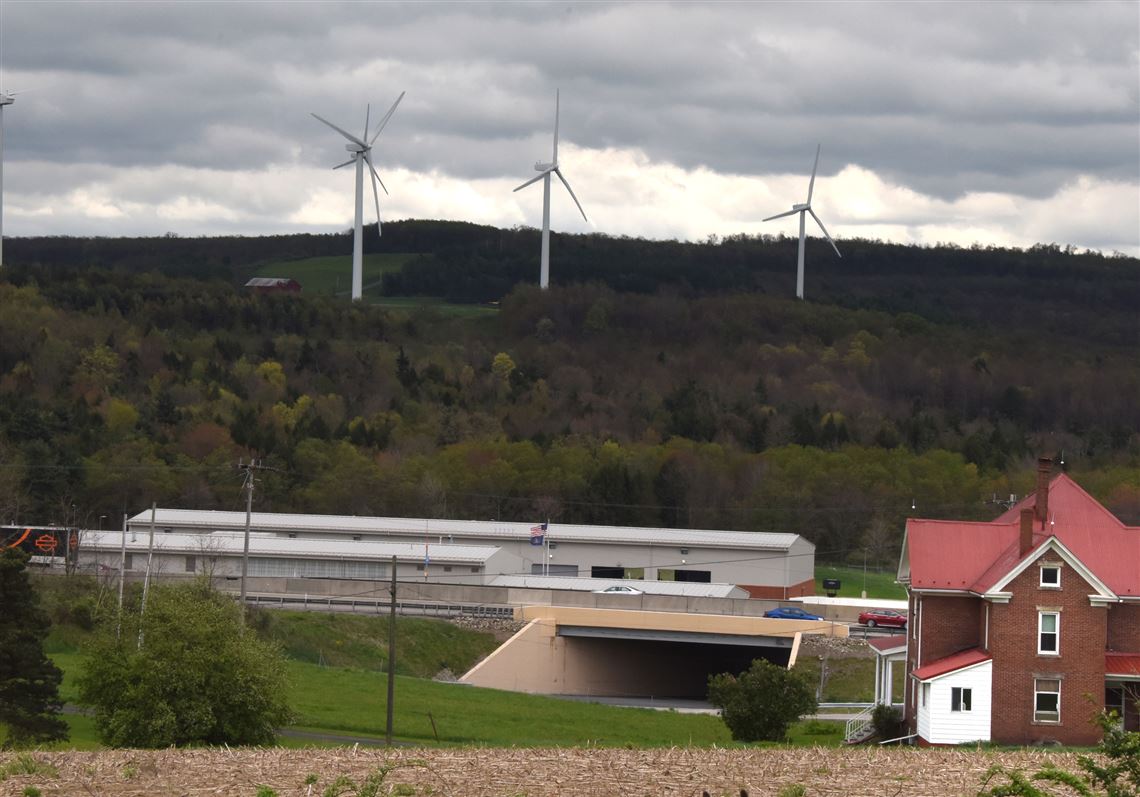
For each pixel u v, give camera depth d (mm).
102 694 62969
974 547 75312
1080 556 73812
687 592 132250
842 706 93812
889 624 116938
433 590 123688
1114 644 73062
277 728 66375
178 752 44156
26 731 63875
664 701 111000
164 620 63656
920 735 72562
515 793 35188
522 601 122125
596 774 38500
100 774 38750
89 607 99312
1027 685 70625
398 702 87438
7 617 66188
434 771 38812
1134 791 32031
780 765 40906
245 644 64625
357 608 120188
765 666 80250
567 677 116250
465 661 111812
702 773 38906
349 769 39219
